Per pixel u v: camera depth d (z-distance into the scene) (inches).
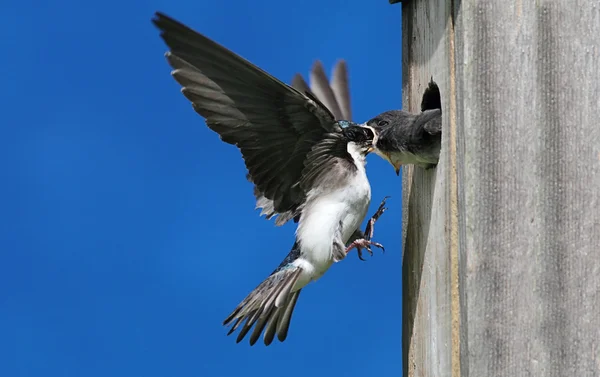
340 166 382.3
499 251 305.7
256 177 372.2
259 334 379.2
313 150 371.2
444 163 329.1
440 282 330.6
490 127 309.9
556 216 306.5
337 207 380.5
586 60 311.1
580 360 302.0
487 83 311.4
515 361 301.9
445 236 327.0
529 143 309.3
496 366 301.7
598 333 302.5
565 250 305.3
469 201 307.7
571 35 311.9
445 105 330.3
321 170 381.4
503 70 311.4
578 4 312.5
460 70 315.9
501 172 308.3
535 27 312.3
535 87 311.0
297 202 386.3
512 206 307.3
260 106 350.0
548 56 311.6
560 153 308.8
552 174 308.2
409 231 374.9
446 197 327.0
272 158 369.1
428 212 348.8
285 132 360.8
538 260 305.1
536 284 304.2
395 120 371.6
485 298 304.0
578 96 310.2
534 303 303.6
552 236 305.9
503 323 303.1
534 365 301.7
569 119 309.9
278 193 381.4
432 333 339.6
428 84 356.5
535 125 309.7
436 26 344.2
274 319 382.9
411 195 374.3
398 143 361.1
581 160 308.3
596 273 304.2
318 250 378.9
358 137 384.5
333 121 356.8
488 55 312.0
